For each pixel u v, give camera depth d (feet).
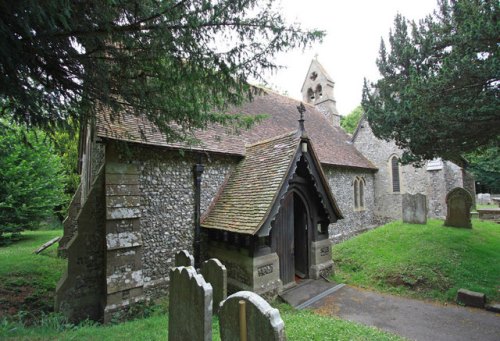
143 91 13.11
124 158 23.02
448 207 37.81
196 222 26.86
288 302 22.26
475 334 17.21
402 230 37.73
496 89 19.13
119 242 21.47
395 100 27.71
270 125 42.42
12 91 10.43
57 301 20.97
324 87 67.77
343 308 21.47
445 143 24.71
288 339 14.80
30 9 7.91
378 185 57.62
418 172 52.01
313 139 48.06
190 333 12.11
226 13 10.68
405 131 25.93
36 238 56.24
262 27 11.38
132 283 21.77
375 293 24.67
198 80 12.87
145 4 9.73
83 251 22.16
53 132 13.55
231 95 13.92
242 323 9.48
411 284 25.07
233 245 24.07
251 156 30.50
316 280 26.89
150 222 24.32
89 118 14.82
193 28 10.69
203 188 28.17
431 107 22.34
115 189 22.00
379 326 18.44
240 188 26.94
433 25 24.93
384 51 30.86
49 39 9.82
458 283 24.04
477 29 18.11
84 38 10.29
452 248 29.81
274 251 23.72
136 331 16.76
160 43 10.89
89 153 35.29
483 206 78.02
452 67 19.67
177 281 13.42
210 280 19.62
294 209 29.25
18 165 45.14
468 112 19.84
